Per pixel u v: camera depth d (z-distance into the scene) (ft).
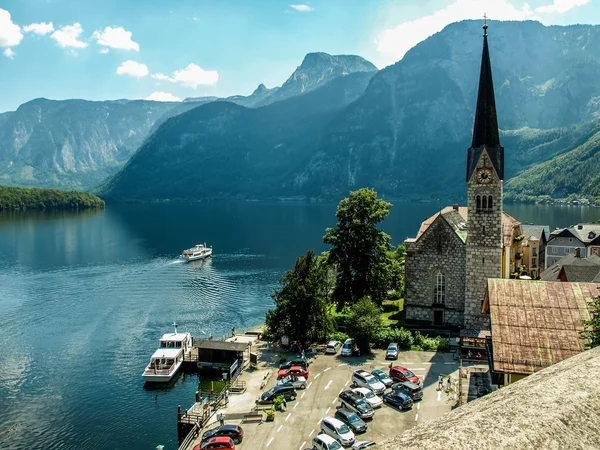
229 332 341.82
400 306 343.87
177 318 376.68
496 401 21.79
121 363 285.23
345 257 311.47
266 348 280.51
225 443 167.43
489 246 265.13
